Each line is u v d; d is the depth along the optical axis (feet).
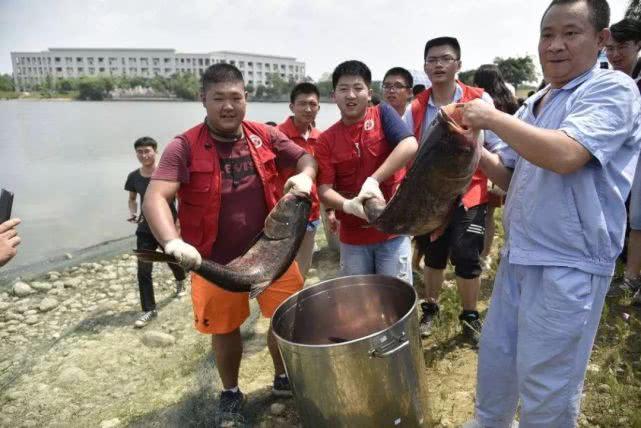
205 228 10.39
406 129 11.63
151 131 77.46
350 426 8.45
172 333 16.51
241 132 10.77
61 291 21.26
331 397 8.32
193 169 10.07
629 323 13.62
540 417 8.17
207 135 10.37
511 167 9.30
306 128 17.80
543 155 6.92
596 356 12.39
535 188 7.91
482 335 9.32
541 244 7.88
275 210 10.24
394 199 8.70
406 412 8.69
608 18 7.55
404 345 8.38
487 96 13.57
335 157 11.82
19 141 69.77
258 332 15.88
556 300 7.66
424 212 8.50
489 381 9.20
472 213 12.93
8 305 19.99
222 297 10.71
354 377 8.12
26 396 13.29
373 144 11.64
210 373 13.52
